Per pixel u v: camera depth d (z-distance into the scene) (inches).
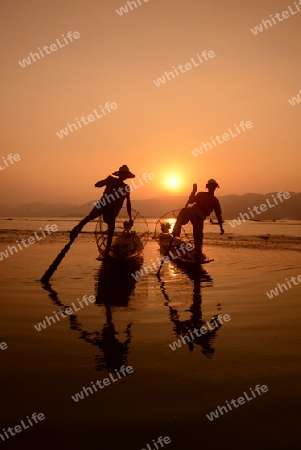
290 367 162.9
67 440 111.7
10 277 383.9
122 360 170.4
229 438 112.5
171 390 141.3
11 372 156.4
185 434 114.5
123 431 115.9
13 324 225.6
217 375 154.7
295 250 701.3
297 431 115.6
